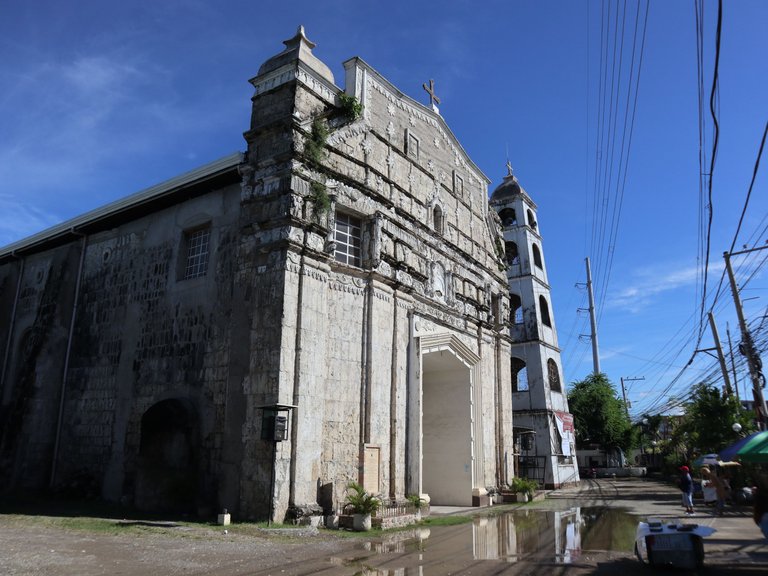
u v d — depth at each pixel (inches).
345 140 794.8
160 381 757.9
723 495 805.2
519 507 925.2
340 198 756.6
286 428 606.5
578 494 1213.7
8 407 934.4
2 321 1055.0
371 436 731.4
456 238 1076.5
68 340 911.7
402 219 894.4
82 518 603.2
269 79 743.7
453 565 422.3
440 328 944.9
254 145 725.9
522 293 1617.9
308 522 594.6
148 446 692.7
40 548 413.1
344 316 737.6
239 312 673.0
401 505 747.4
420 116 1015.6
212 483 645.9
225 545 462.0
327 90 770.2
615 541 549.0
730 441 1022.4
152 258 834.2
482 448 1002.7
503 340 1198.3
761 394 880.9
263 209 690.8
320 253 688.4
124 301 849.5
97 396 836.6
